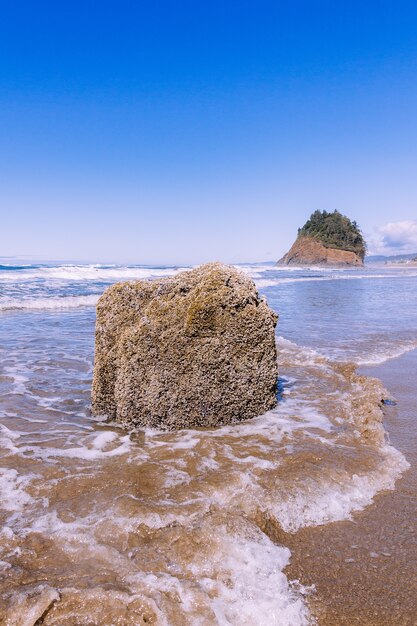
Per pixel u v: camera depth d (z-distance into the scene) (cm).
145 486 354
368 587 265
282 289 2644
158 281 538
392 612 247
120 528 296
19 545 279
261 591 254
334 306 1725
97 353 529
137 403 487
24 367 747
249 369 506
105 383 521
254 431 479
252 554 282
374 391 611
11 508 322
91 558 269
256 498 337
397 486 379
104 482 361
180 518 308
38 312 1490
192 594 245
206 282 492
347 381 688
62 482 361
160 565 265
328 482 369
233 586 255
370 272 6506
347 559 288
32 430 482
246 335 496
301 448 435
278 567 276
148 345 482
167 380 482
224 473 376
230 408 499
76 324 1227
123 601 235
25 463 397
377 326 1251
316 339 1048
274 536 309
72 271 3353
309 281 3653
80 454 420
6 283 2405
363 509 344
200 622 229
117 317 521
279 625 233
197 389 484
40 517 310
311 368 761
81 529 296
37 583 246
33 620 223
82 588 241
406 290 2636
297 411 546
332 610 247
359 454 428
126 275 3588
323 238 10750
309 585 265
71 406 568
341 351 924
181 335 479
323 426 500
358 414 540
